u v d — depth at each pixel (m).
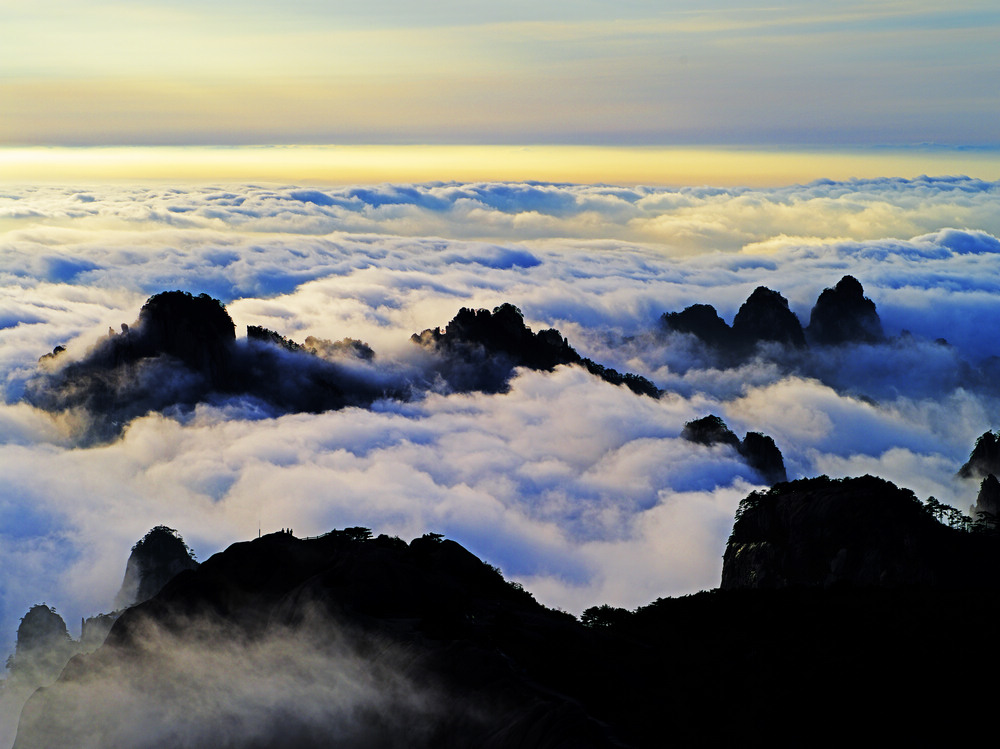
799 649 80.19
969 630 84.25
